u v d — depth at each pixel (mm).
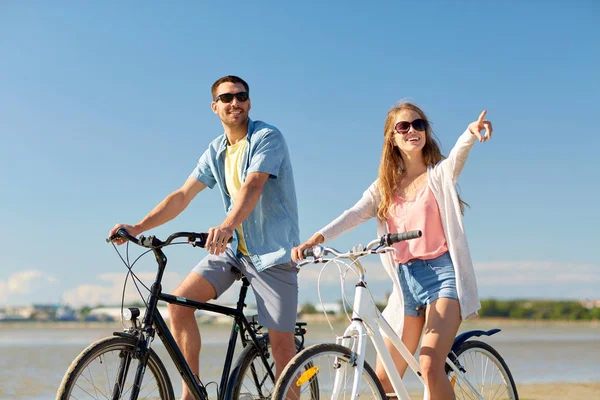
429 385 3500
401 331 3842
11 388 7203
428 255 3705
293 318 3996
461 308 3561
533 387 7758
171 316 3852
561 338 22141
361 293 3363
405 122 3852
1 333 29875
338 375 3248
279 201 4035
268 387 4180
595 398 6871
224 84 4086
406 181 3965
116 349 3352
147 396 3527
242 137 4133
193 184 4312
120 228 3686
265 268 3947
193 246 3588
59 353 12336
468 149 3637
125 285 3566
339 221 3898
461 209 3908
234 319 4102
